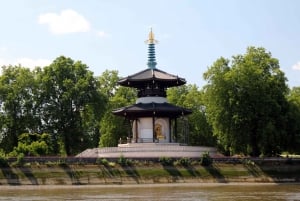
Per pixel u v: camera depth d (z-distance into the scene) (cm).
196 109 13400
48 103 12250
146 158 9019
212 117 10600
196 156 9462
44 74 12325
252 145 10356
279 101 10294
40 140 10488
